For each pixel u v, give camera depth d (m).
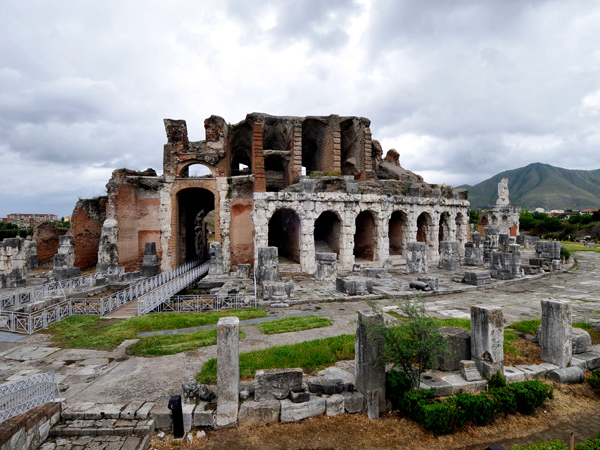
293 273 29.44
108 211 31.75
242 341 13.19
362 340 8.91
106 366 11.22
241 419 8.33
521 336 13.54
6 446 6.47
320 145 41.84
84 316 17.41
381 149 48.12
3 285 25.47
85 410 8.34
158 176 34.22
